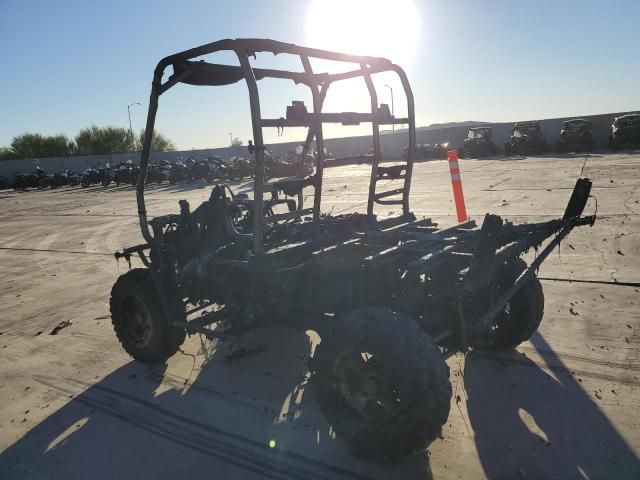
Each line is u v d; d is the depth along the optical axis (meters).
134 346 4.47
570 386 3.61
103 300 6.54
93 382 4.24
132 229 12.18
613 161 19.56
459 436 3.15
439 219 9.67
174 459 3.13
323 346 3.05
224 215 4.11
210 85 4.28
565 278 5.76
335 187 18.09
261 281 3.74
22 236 12.52
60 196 25.39
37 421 3.70
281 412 3.57
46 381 4.33
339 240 3.86
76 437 3.45
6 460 3.26
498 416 3.33
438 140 40.09
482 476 2.80
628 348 4.07
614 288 5.34
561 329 4.51
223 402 3.76
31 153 56.00
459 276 2.93
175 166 27.12
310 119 3.57
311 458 3.05
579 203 3.81
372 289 3.45
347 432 2.94
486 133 32.81
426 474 2.85
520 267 3.98
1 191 35.06
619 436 3.04
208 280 4.12
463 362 4.08
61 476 3.06
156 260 4.41
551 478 2.75
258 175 3.29
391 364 2.72
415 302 3.31
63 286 7.40
